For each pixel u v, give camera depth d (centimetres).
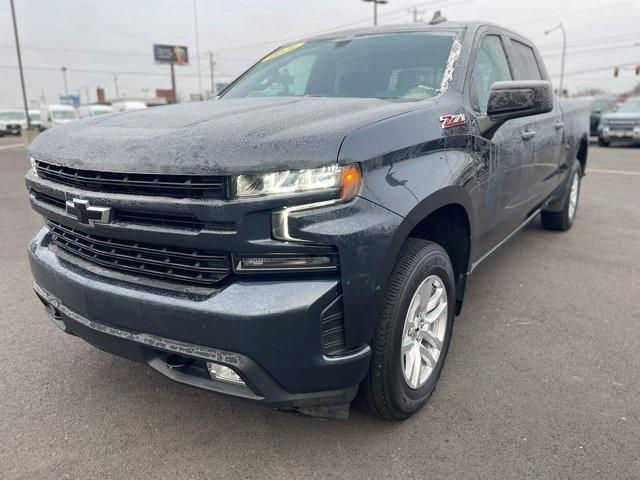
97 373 302
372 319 210
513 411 265
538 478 220
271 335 191
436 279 261
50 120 3722
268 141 192
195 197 193
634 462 229
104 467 228
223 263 198
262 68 379
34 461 231
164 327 203
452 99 280
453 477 221
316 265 196
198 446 242
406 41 333
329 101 266
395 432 250
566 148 513
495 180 314
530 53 445
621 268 485
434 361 267
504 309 392
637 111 1875
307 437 247
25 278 457
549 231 619
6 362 312
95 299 218
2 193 929
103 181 210
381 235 204
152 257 212
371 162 206
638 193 877
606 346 334
